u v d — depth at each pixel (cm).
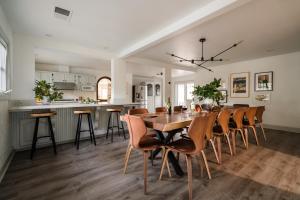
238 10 267
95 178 221
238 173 237
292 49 483
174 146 207
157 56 561
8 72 306
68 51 428
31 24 317
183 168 255
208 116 203
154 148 204
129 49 462
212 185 205
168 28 331
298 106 508
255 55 548
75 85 746
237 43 428
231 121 353
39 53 519
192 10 270
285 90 532
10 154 302
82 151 330
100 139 424
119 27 333
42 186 201
